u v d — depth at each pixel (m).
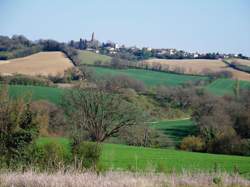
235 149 73.06
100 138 59.16
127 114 60.19
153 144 73.56
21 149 23.83
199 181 18.23
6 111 24.70
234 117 78.56
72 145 24.42
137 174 18.50
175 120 93.81
